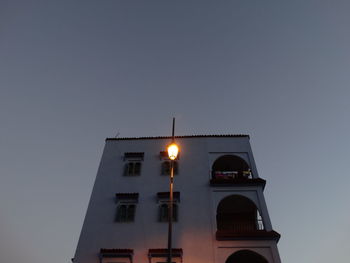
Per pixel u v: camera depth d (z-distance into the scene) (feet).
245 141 99.60
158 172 92.22
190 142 100.83
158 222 79.77
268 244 72.64
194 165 93.30
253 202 81.97
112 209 83.66
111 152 99.96
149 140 103.09
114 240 76.74
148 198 85.51
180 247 74.08
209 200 83.61
